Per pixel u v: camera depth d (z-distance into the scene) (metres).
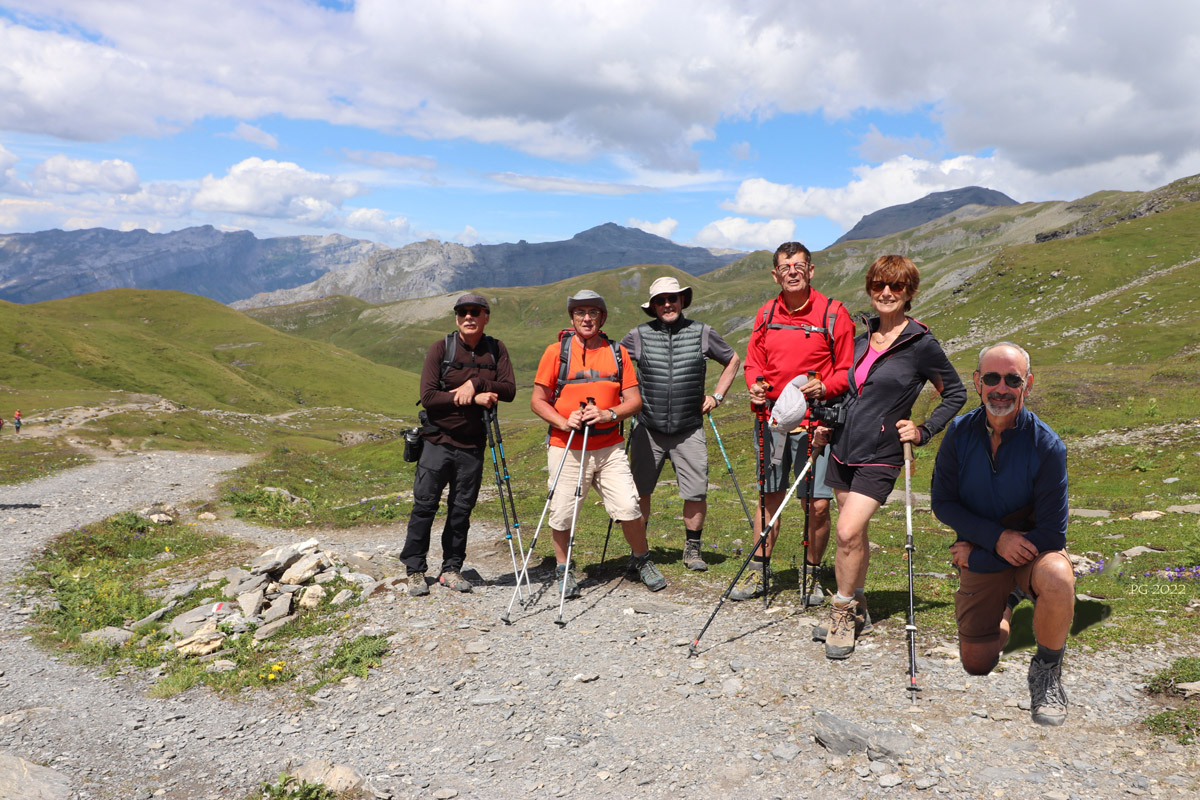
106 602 9.42
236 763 4.94
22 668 7.12
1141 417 28.00
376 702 5.86
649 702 5.43
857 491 5.71
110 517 16.64
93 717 5.85
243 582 9.42
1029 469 4.07
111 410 83.44
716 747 4.64
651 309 8.60
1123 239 149.50
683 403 8.63
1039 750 4.15
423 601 8.05
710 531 14.39
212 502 20.47
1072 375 37.44
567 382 7.93
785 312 7.21
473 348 8.16
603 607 7.87
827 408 5.95
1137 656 5.23
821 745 4.50
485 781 4.48
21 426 61.66
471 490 8.39
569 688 5.80
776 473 7.55
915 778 4.00
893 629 6.28
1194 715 4.21
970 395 33.97
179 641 7.72
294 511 19.19
